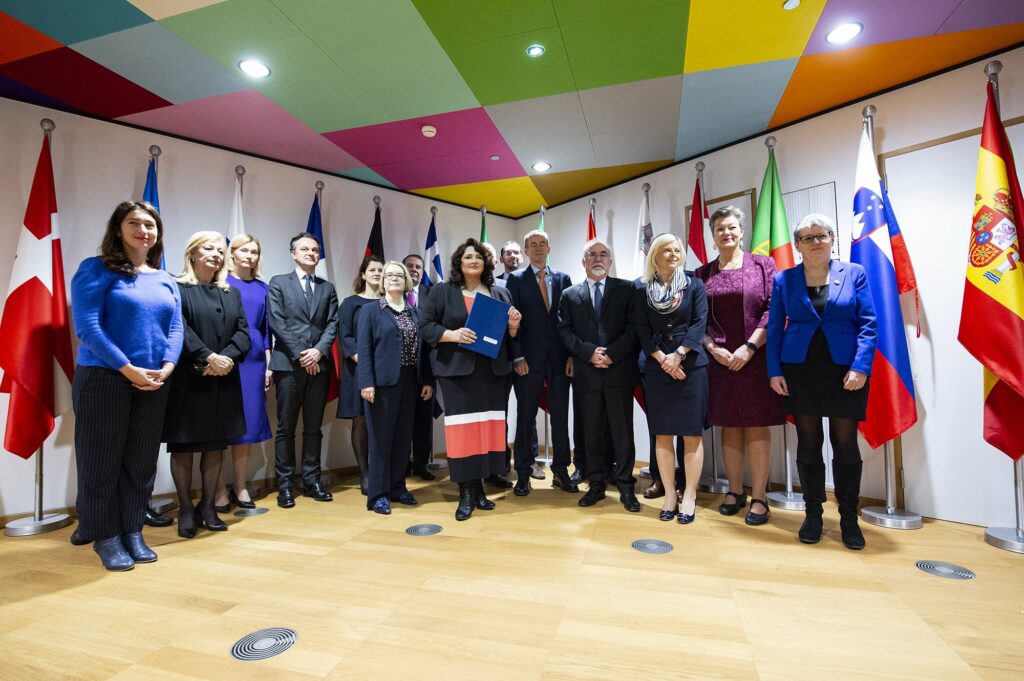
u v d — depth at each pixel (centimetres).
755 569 204
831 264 240
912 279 281
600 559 216
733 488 292
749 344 266
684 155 410
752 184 371
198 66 278
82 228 324
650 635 153
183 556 226
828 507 299
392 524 271
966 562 213
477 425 285
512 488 355
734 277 283
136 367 215
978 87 270
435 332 283
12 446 272
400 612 169
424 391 366
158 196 350
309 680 132
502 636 153
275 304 324
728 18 243
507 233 575
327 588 189
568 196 513
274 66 279
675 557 218
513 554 223
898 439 289
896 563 211
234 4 228
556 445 342
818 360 235
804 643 149
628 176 456
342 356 348
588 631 156
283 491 315
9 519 292
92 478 213
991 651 144
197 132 360
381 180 462
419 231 503
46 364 282
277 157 407
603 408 310
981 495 262
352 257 455
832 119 329
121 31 246
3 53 261
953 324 273
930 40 258
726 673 134
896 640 150
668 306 265
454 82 298
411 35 253
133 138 346
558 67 285
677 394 268
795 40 259
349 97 314
